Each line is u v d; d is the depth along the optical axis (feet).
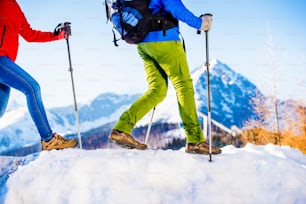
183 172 8.57
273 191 8.20
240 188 8.27
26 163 9.13
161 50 9.41
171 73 9.59
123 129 9.53
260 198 8.07
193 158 9.04
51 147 9.71
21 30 10.02
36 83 9.50
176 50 9.46
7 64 9.09
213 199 8.02
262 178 8.47
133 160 8.79
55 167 8.63
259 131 53.06
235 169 8.71
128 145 9.61
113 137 9.48
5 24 8.98
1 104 9.77
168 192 8.27
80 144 11.03
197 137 9.57
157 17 9.29
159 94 9.93
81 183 8.19
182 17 9.10
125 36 9.43
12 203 7.97
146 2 9.29
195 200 8.01
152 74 10.03
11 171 8.93
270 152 10.32
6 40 9.05
